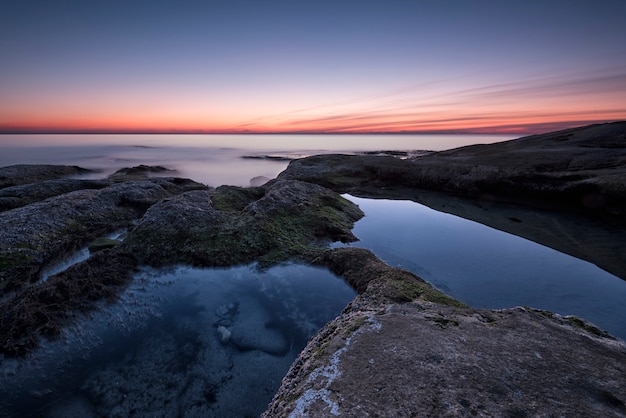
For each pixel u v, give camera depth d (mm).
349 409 5586
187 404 9867
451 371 6363
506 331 7980
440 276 18016
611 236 24078
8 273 17125
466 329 8141
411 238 24469
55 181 36938
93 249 20938
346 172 51312
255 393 10258
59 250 20375
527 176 37188
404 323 8562
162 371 11078
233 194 30094
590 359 6746
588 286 16750
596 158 41812
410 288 13195
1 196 31469
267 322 13742
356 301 12398
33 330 12297
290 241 21625
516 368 6430
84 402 9844
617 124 65125
